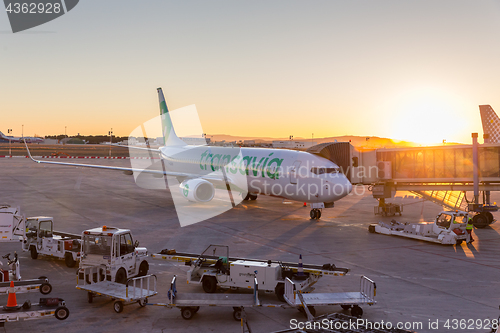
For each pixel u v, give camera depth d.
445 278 16.36
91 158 115.12
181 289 15.04
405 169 30.16
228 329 11.70
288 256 19.61
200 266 15.22
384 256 19.75
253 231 25.45
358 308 12.55
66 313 11.62
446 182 28.95
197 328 11.74
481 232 25.95
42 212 31.38
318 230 25.86
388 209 31.06
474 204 27.45
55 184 51.28
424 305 13.47
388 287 15.23
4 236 17.42
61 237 19.31
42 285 13.54
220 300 12.68
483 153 27.72
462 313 12.81
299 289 13.29
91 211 32.19
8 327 11.62
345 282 15.86
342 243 22.42
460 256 19.84
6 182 52.34
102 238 14.61
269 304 12.55
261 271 13.84
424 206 36.88
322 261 18.73
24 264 18.34
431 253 20.38
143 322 12.15
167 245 21.73
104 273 14.52
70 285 15.45
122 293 13.05
